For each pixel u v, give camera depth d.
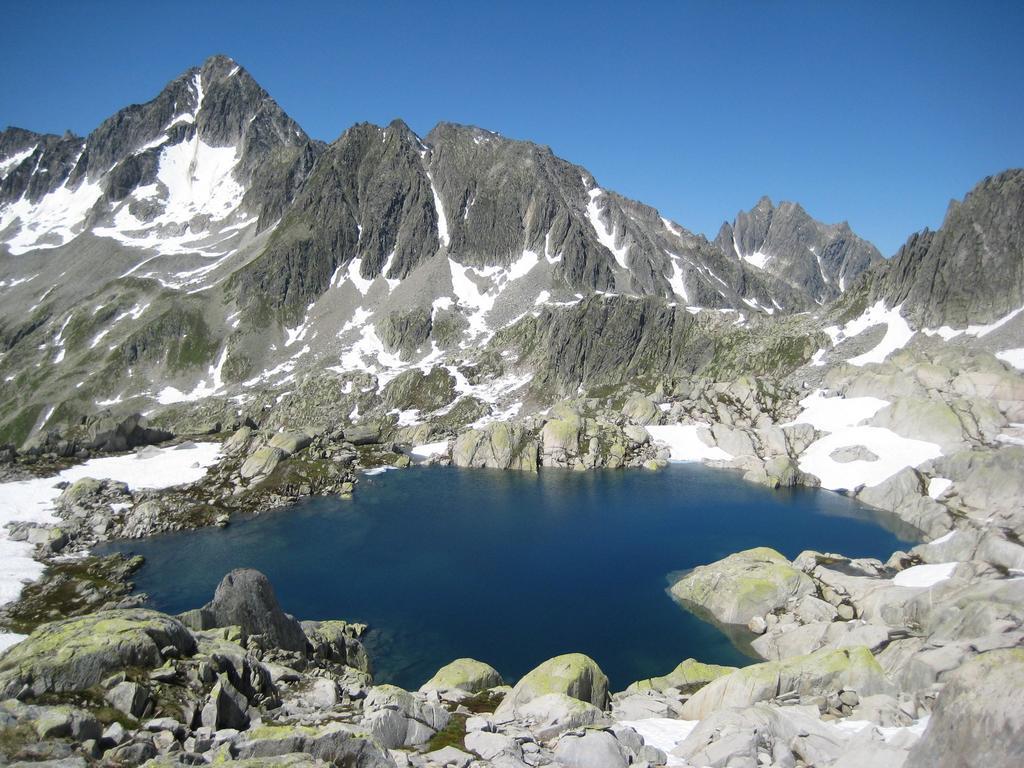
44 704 19.89
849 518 81.75
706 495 94.81
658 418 132.25
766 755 22.97
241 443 104.25
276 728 19.62
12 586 58.47
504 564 66.75
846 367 130.50
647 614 54.62
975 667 18.00
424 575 63.72
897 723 26.75
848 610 48.97
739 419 125.88
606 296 187.12
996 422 96.50
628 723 30.42
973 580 44.62
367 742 19.25
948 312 137.62
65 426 183.00
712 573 57.88
